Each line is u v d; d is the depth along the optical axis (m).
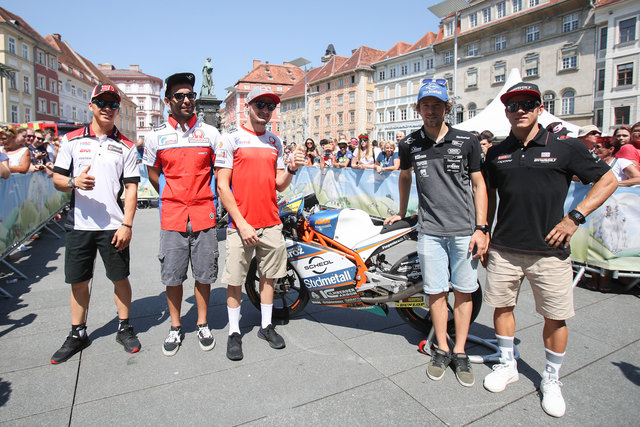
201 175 3.13
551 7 32.41
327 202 9.91
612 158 5.17
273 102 3.15
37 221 6.67
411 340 3.33
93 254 3.17
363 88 54.59
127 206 3.15
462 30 40.41
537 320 3.66
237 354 3.01
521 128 2.47
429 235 2.83
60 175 3.05
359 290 3.27
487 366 2.93
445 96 2.67
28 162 6.28
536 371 2.84
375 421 2.30
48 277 5.02
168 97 3.05
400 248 6.55
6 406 2.42
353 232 3.38
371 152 9.58
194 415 2.35
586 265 4.62
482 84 38.59
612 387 2.62
